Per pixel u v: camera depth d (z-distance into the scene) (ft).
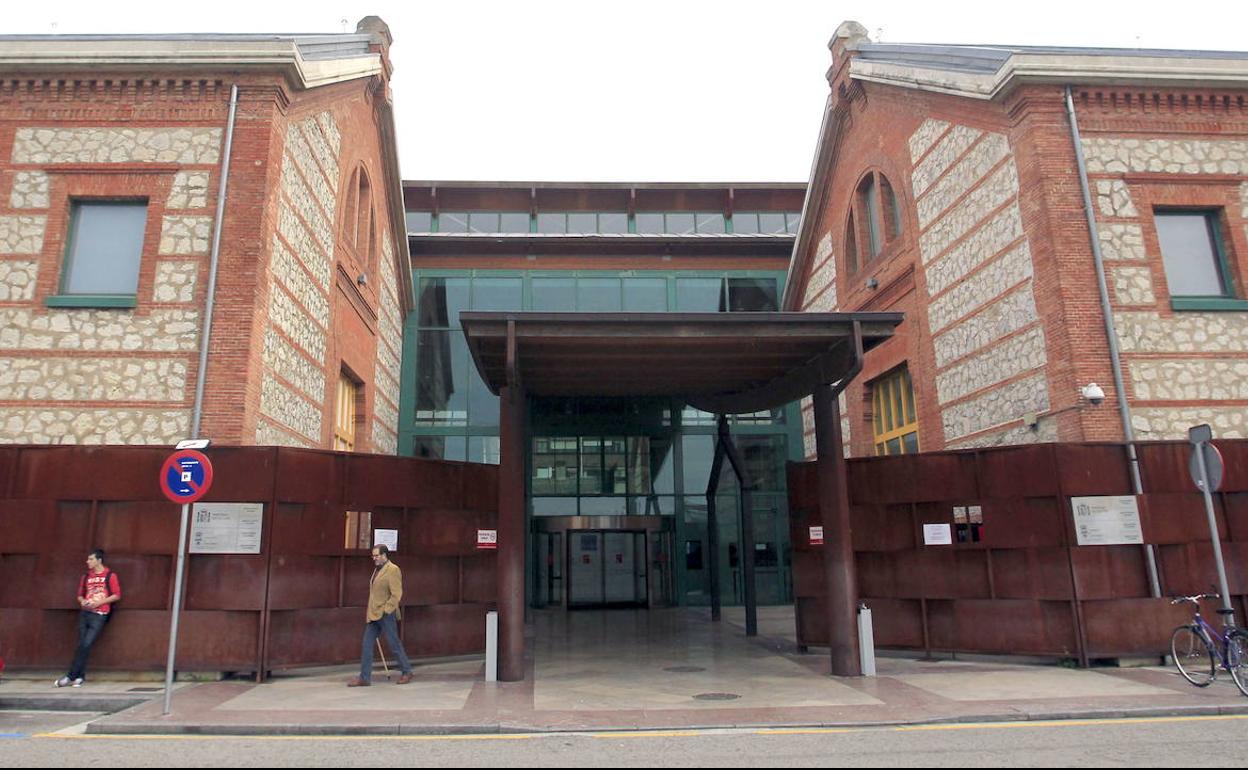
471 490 41.78
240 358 37.68
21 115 40.65
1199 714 26.37
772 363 38.70
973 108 47.80
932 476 39.22
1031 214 42.34
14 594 34.19
